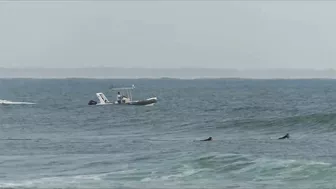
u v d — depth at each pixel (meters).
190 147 110.31
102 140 129.38
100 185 73.06
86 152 106.81
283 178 74.50
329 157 93.75
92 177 78.38
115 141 126.81
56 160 95.88
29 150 111.25
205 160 86.38
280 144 113.38
